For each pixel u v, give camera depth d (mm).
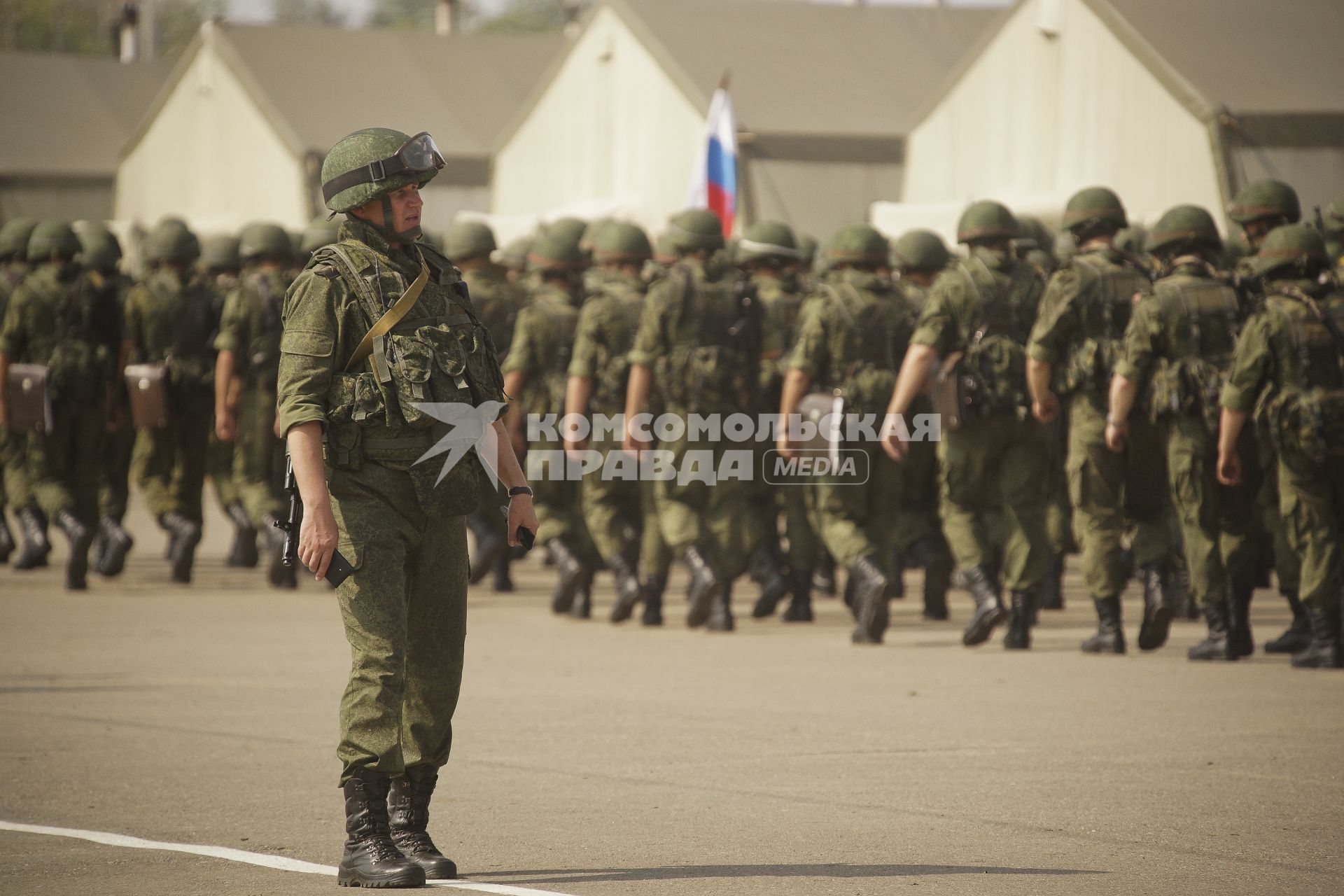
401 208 17781
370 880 17125
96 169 131000
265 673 32812
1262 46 68688
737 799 21641
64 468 47438
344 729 17297
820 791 22156
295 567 48469
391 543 17344
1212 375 33031
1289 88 67062
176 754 24781
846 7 100312
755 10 97062
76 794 22031
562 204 95562
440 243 56906
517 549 50688
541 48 122375
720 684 31594
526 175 98188
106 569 48094
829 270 39000
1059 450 39625
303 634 38875
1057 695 30016
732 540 39531
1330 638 33125
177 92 116875
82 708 28766
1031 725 27000
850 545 37438
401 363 17281
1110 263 34594
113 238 48344
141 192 121312
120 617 41688
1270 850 18938
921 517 40875
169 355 48312
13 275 47594
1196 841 19312
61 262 46375
